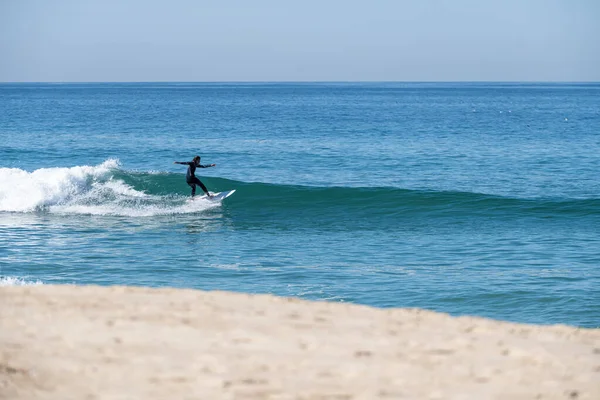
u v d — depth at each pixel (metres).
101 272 33.91
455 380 10.68
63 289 18.64
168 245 40.59
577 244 41.41
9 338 12.45
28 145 101.69
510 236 44.00
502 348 13.01
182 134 124.69
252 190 57.25
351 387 10.15
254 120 169.25
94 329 13.37
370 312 16.94
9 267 34.56
